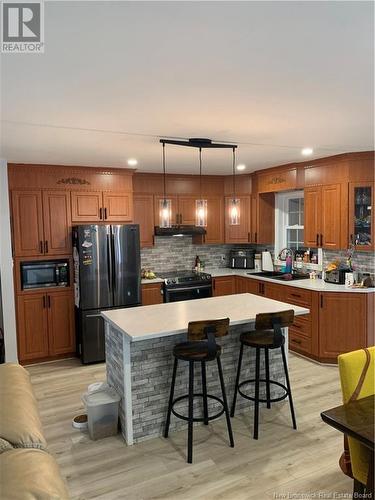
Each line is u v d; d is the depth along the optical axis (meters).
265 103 2.45
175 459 2.69
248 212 5.93
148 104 2.43
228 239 6.07
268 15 1.42
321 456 2.69
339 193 4.44
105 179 4.95
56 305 4.75
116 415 3.02
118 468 2.61
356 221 4.38
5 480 1.21
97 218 4.91
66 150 3.79
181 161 4.59
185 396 2.99
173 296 5.39
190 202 5.88
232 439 2.83
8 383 1.99
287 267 5.54
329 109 2.59
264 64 1.87
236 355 3.37
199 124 2.93
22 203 4.52
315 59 1.82
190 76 2.00
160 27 1.50
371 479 1.72
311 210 4.83
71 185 4.76
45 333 4.70
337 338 4.36
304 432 3.00
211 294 5.71
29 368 4.54
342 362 1.97
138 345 2.93
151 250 5.92
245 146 3.78
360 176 4.27
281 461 2.64
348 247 4.40
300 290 4.65
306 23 1.49
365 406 1.85
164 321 3.00
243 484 2.42
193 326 2.69
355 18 1.45
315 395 3.63
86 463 2.67
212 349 2.73
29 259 4.58
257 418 2.94
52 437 3.02
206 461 2.66
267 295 5.24
